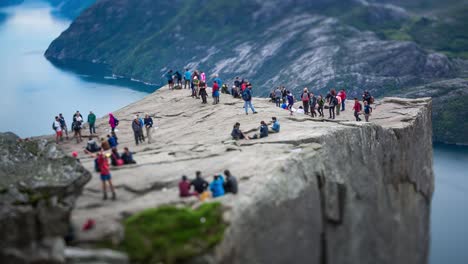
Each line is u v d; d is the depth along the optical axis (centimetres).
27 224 1961
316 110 5347
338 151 3475
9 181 2472
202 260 2083
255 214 2430
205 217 2228
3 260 1842
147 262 2055
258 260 2409
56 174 2622
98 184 2700
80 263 1912
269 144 3341
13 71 19912
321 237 2961
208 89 5931
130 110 5400
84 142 4356
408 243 4228
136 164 3056
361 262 3319
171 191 2597
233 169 2828
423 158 5084
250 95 4419
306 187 2862
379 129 4106
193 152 3359
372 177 3778
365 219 3478
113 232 2106
